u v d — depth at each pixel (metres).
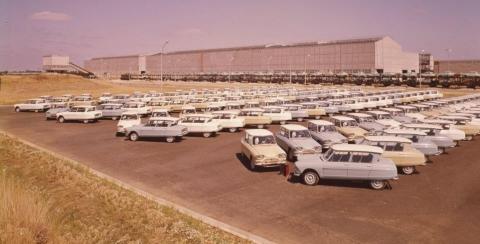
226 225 13.16
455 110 38.66
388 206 15.17
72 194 14.11
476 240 12.16
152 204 14.23
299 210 14.70
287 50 128.75
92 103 52.31
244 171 20.25
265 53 135.25
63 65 153.12
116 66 189.38
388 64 112.06
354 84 100.94
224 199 15.92
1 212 8.98
